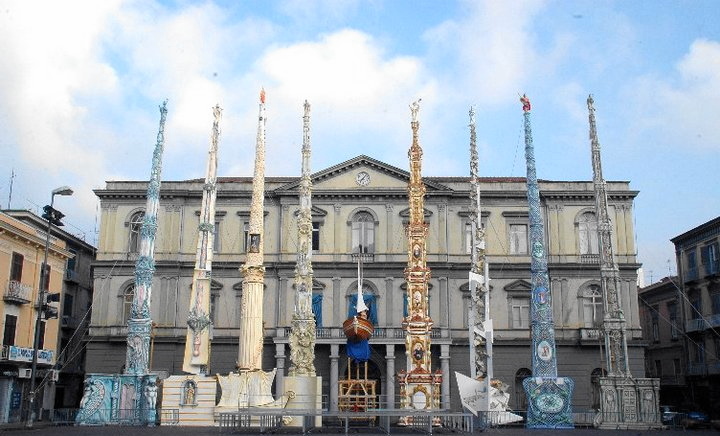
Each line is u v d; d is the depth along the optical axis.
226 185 56.47
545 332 33.19
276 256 54.69
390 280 54.12
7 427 32.81
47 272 45.44
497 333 53.78
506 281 54.84
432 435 26.75
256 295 32.00
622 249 54.72
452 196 55.75
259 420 30.36
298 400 30.38
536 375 32.78
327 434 26.45
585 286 54.31
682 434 28.98
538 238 34.25
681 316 59.78
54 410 48.50
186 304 54.12
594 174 36.75
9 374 40.62
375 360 52.34
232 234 55.66
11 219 40.78
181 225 55.50
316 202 55.84
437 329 51.81
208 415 32.28
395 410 27.16
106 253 55.12
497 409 31.34
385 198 55.69
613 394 33.78
